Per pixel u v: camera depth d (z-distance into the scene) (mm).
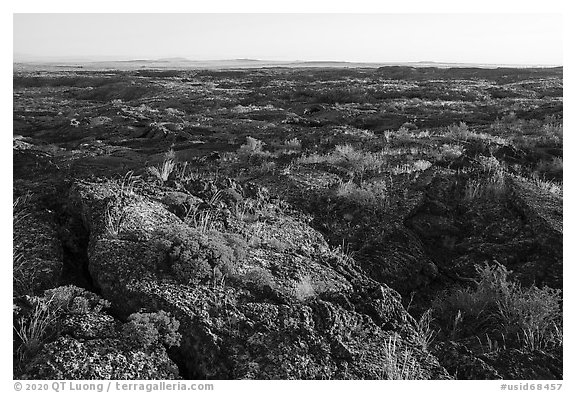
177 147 18797
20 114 30625
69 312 5168
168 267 5762
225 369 4820
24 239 6504
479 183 9461
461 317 6484
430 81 52094
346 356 5047
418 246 7914
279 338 5035
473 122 23172
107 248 6031
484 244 8055
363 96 37000
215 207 7664
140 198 7434
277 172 11688
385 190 9430
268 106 33406
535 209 8430
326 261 6805
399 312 5977
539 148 15414
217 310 5293
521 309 6234
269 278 5914
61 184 7996
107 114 27938
